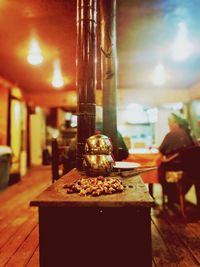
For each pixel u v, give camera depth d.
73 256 1.67
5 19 4.23
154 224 3.81
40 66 6.65
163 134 5.70
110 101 3.61
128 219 1.65
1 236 3.47
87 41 2.88
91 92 2.89
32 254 2.93
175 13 4.23
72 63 4.83
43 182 7.57
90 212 1.67
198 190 4.59
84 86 2.88
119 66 7.09
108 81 3.60
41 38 4.96
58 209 1.67
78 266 1.67
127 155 3.97
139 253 1.65
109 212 1.66
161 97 10.20
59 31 4.65
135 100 10.20
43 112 12.45
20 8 3.86
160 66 7.11
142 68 7.29
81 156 2.90
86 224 1.67
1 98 7.62
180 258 2.75
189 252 2.88
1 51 5.74
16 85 8.83
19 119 8.62
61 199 1.65
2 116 7.64
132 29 4.79
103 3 3.48
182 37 5.19
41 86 9.23
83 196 1.72
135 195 1.74
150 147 5.55
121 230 1.65
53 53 5.60
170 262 2.66
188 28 4.78
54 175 4.04
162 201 5.07
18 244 3.21
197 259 2.72
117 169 2.79
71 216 1.67
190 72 7.79
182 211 4.14
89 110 2.89
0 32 4.73
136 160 4.72
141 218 1.65
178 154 4.28
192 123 10.03
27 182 7.60
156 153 4.73
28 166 11.22
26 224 3.93
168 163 4.44
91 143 2.50
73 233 1.67
